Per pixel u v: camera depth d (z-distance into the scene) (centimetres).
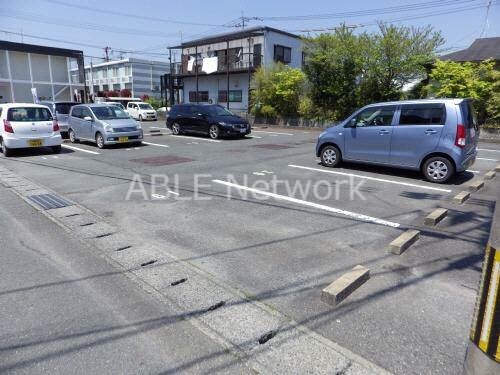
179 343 256
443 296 313
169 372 230
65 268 362
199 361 239
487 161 1012
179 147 1270
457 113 695
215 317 284
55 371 230
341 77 2014
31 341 257
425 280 340
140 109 2958
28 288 325
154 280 337
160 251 399
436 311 292
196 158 1028
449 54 2180
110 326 274
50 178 764
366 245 419
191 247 412
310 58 2045
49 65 2873
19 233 454
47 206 564
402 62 1823
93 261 376
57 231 461
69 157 1041
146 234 451
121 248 408
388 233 457
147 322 278
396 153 767
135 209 552
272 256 389
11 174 803
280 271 357
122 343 256
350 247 414
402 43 1823
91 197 618
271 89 2316
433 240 434
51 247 412
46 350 249
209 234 451
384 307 297
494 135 1551
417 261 379
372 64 1886
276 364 235
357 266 353
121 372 229
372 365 234
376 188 682
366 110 815
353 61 1947
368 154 812
